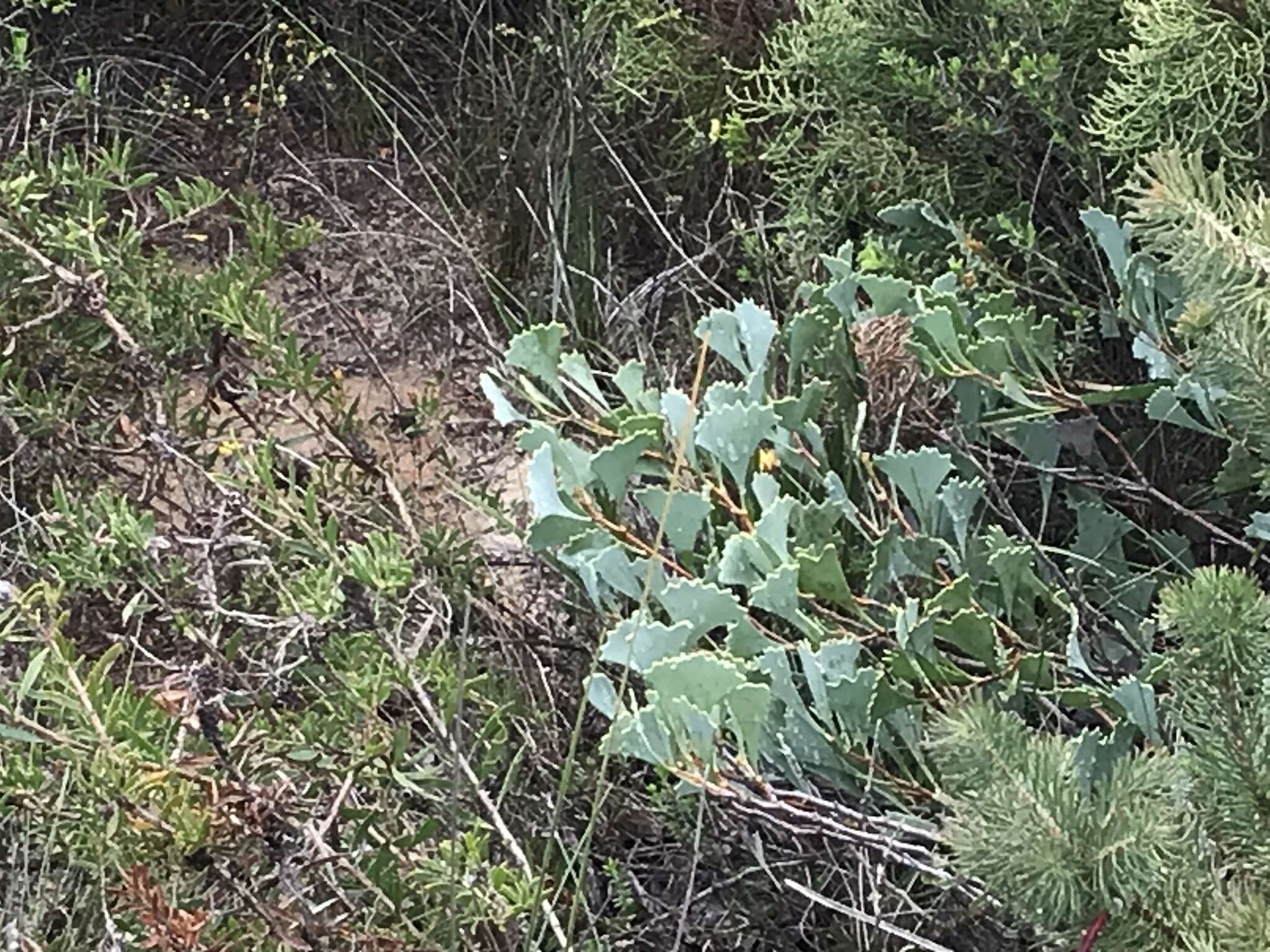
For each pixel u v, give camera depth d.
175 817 0.69
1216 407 0.85
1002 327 0.90
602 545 0.84
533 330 0.91
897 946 0.82
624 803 0.92
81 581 0.84
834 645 0.78
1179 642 0.78
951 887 0.74
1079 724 0.86
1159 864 0.57
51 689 0.75
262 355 0.95
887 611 0.85
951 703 0.64
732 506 0.86
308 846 0.73
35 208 0.98
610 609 0.89
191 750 0.77
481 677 0.88
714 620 0.79
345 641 0.84
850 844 0.80
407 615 0.90
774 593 0.79
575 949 0.82
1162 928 0.57
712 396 0.89
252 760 0.76
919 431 0.98
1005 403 0.97
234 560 0.98
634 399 0.94
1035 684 0.80
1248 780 0.58
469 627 0.95
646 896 0.88
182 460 0.95
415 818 0.86
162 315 0.98
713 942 0.89
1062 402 0.90
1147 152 0.96
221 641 0.92
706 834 0.88
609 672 0.96
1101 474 0.96
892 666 0.77
